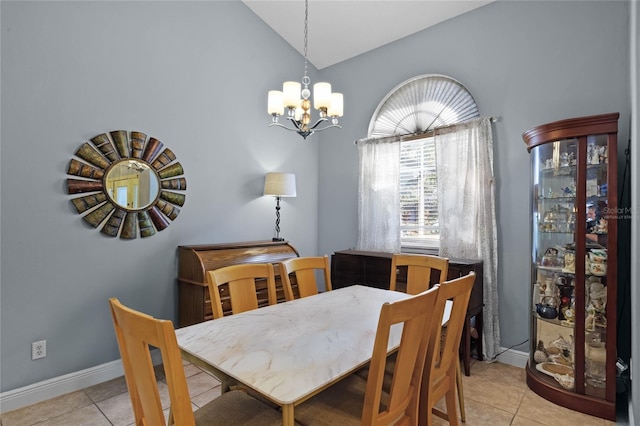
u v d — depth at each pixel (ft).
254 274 6.93
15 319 7.19
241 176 11.46
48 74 7.55
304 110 7.25
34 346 7.41
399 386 4.25
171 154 9.60
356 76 13.16
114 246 8.60
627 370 7.54
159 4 9.43
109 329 8.52
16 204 7.18
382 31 11.73
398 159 11.65
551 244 7.88
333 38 12.47
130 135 8.79
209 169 10.56
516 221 9.32
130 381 3.84
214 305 6.08
